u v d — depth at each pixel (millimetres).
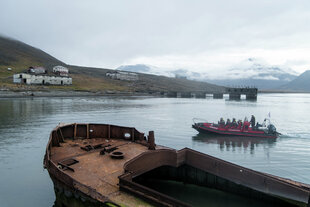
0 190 15242
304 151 28469
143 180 14023
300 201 9430
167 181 14211
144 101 110562
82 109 67125
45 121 45312
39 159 22047
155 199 7520
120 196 8078
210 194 12625
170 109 76938
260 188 10250
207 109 80188
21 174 18141
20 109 62312
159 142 31984
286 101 146000
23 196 14445
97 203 7844
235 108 86188
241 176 10703
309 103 125625
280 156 26250
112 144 14727
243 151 28219
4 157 22594
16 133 34094
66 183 9148
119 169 10594
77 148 13758
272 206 11148
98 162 11445
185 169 13766
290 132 40844
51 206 13258
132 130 15586
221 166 11266
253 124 37938
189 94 175250
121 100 108562
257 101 140875
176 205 7074
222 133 35938
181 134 37250
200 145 30766
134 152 13102
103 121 48094
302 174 20516
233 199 12109
